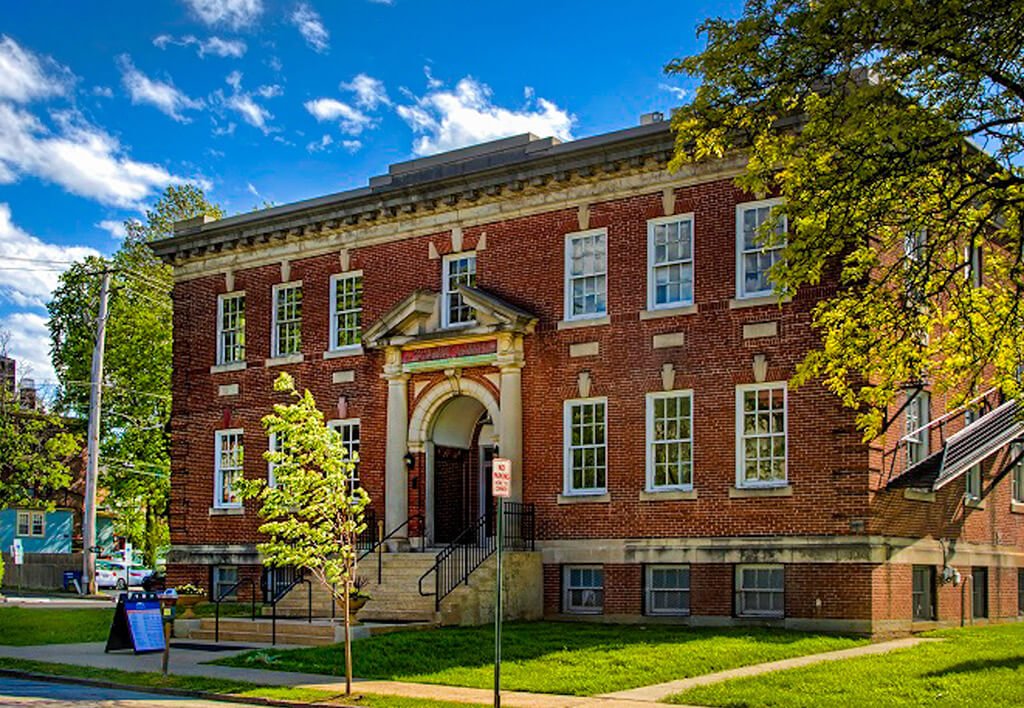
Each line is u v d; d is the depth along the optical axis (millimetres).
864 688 17531
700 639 23609
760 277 27672
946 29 17391
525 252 31172
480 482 33375
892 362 19750
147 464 57688
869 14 17734
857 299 20219
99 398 48500
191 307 38281
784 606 26469
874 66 18438
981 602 30312
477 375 31250
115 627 25703
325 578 21109
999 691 17188
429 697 18172
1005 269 20609
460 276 32500
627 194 29578
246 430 36281
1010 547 31719
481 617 27594
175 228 39156
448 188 32312
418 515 31734
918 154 18141
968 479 30266
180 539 37156
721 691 17703
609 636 24422
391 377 32656
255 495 19578
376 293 33938
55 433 64375
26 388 73062
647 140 28922
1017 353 19875
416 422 32188
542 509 29953
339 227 34844
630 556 28438
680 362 28328
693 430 27984
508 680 19594
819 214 18844
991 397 29562
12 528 73062
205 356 37656
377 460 32969
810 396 26469
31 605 41344
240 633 26922
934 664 19953
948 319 20359
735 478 27281
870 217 18797
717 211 28234
